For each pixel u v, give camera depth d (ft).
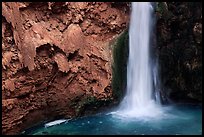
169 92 54.34
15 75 41.55
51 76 45.42
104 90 49.34
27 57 42.32
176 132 42.11
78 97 47.88
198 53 51.44
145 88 52.95
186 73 52.95
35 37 44.32
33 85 43.65
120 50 51.96
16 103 41.91
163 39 53.01
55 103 46.29
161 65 53.57
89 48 49.88
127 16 53.67
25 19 44.42
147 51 53.11
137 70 52.70
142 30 52.85
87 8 50.49
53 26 47.19
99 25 51.90
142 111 50.75
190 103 54.29
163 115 48.70
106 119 47.32
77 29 48.78
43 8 46.65
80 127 44.52
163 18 51.78
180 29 52.31
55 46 45.52
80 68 48.29
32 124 44.55
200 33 50.44
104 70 50.08
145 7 52.49
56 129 44.04
